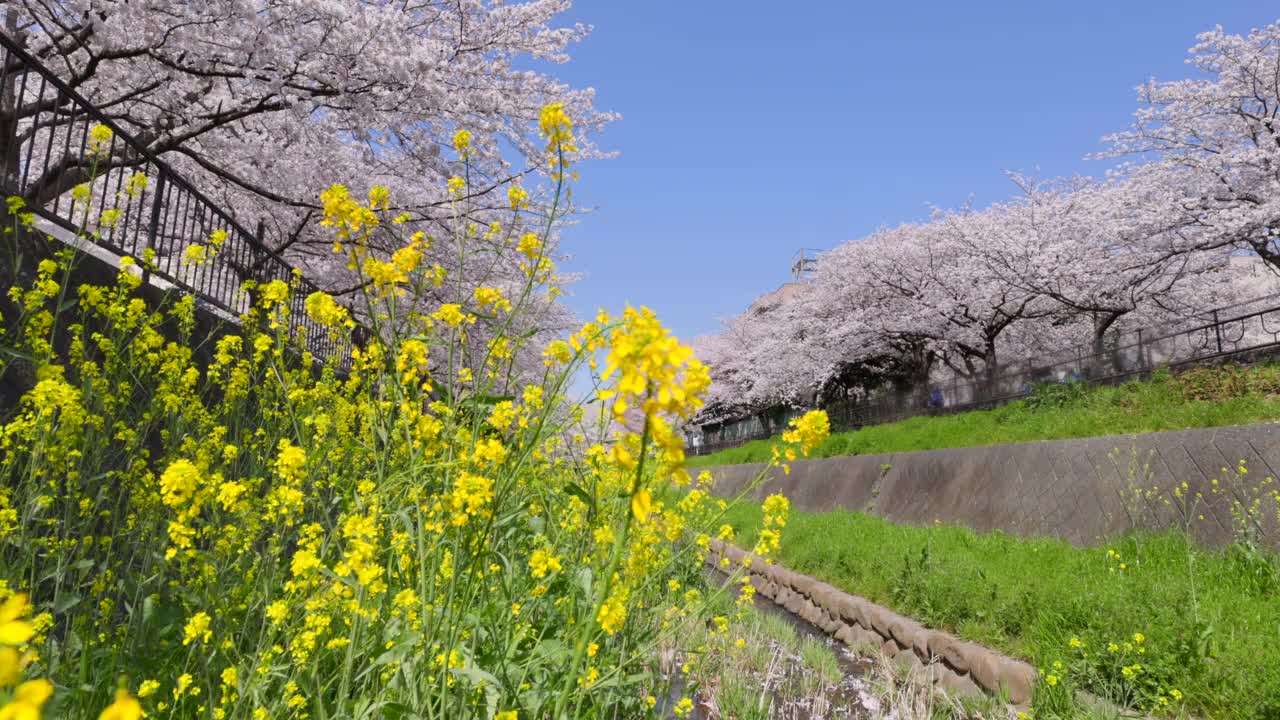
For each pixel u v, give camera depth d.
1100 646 3.78
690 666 3.79
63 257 3.69
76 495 2.22
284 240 9.36
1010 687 3.98
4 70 3.67
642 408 0.92
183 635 2.06
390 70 6.69
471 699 1.80
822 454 16.31
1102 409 10.44
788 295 33.12
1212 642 3.51
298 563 1.69
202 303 5.25
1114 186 15.36
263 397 3.42
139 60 6.71
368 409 2.21
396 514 1.72
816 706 4.20
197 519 2.06
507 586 1.95
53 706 1.59
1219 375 10.09
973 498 10.18
